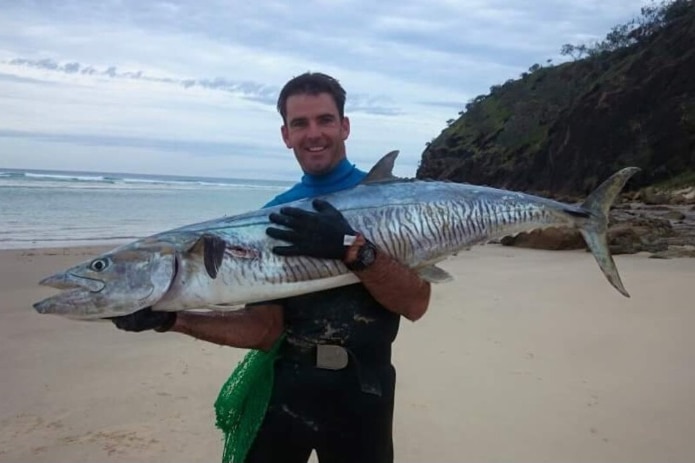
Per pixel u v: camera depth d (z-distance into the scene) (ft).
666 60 161.07
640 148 156.04
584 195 166.71
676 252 46.70
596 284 32.73
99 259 9.04
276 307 9.61
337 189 10.39
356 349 9.29
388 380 9.52
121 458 13.03
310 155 10.16
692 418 14.65
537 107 230.89
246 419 9.55
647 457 12.89
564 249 51.96
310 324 9.29
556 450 13.26
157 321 9.00
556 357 19.34
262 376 9.51
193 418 15.05
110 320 9.09
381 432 9.40
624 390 16.47
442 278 10.43
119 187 210.38
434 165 273.75
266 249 9.25
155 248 9.07
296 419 9.29
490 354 19.67
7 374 18.12
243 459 9.51
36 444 13.66
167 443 13.73
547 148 189.37
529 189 195.93
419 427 14.40
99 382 17.48
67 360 19.43
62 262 43.68
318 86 10.04
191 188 269.64
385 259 8.83
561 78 235.20
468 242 10.62
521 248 54.34
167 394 16.55
